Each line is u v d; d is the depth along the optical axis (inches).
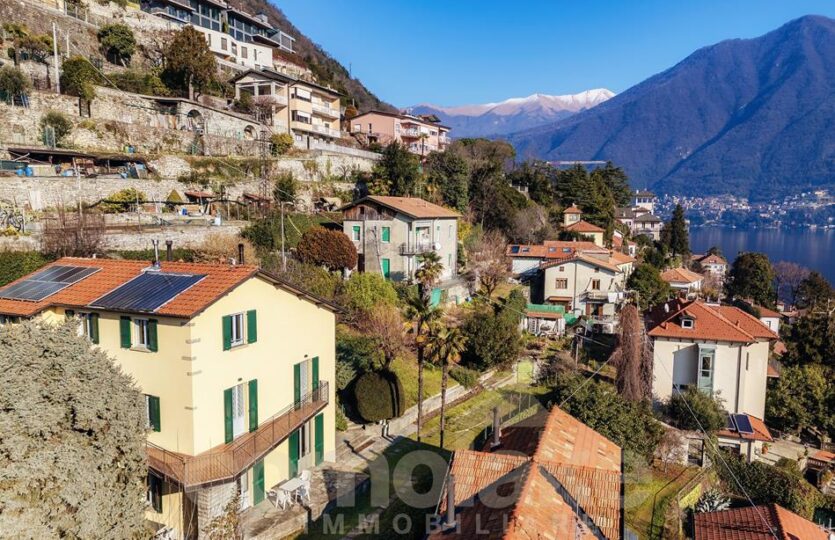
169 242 1075.9
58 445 614.5
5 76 1781.5
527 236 3122.5
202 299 826.8
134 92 2391.7
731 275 3550.7
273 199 2215.8
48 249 1280.8
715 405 1547.7
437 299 1993.1
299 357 1039.0
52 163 1775.3
